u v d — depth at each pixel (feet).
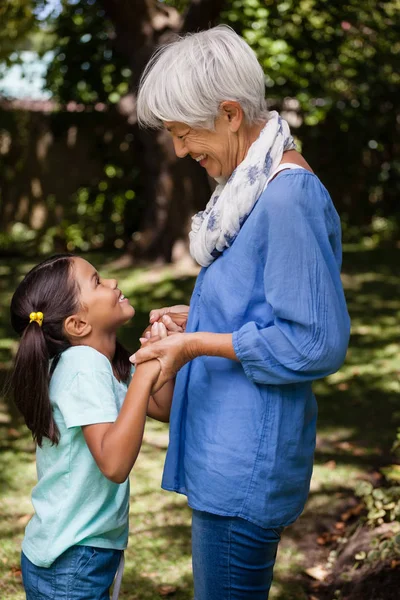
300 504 6.64
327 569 11.50
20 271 37.58
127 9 32.58
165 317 7.07
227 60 5.96
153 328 6.54
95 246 45.70
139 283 33.06
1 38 31.96
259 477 6.28
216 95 5.96
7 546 12.00
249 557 6.48
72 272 7.02
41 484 6.99
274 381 6.10
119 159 45.21
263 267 6.13
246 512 6.31
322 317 5.94
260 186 6.07
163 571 11.45
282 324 6.02
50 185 45.47
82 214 45.39
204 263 6.56
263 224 6.02
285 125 6.30
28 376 6.81
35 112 45.03
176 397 6.77
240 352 6.05
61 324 6.95
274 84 39.40
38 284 6.98
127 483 7.23
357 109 43.55
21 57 34.83
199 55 5.96
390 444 16.26
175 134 6.28
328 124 46.14
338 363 6.10
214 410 6.38
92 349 6.97
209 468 6.34
